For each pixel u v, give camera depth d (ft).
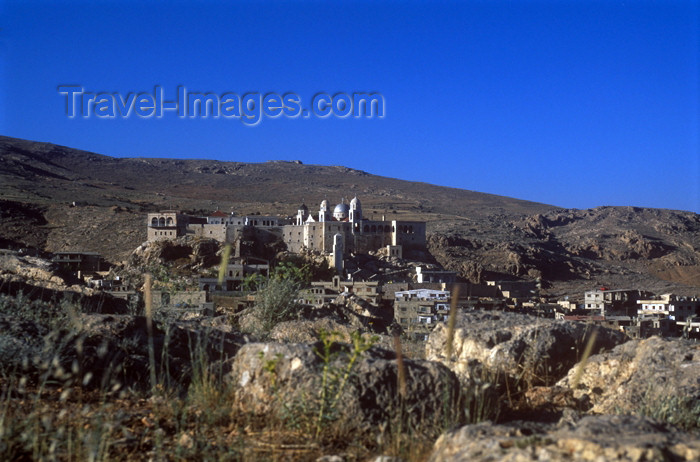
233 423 25.93
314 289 259.60
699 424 26.63
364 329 50.72
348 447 24.14
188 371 32.19
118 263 472.03
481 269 629.10
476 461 19.08
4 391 26.23
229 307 79.61
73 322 33.14
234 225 524.52
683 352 31.73
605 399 30.50
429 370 27.73
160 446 22.33
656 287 640.17
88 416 24.95
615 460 17.35
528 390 32.53
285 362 28.17
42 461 21.04
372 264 514.68
